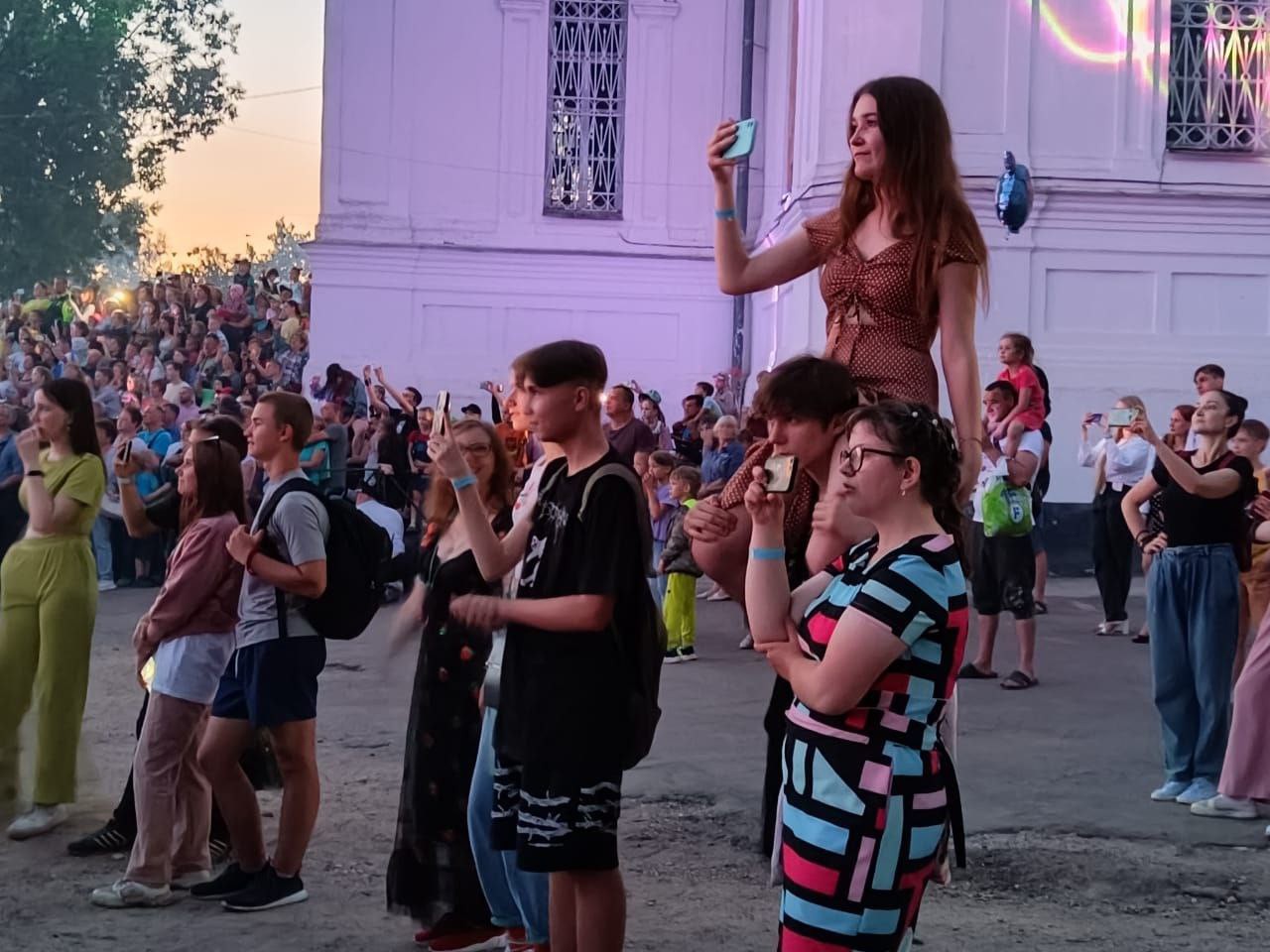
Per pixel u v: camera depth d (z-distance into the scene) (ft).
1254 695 21.77
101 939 17.03
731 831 21.47
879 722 10.50
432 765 16.21
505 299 70.49
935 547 10.53
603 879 13.39
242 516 18.99
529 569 13.69
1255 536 24.26
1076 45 53.57
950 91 53.52
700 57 71.56
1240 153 54.39
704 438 50.44
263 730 19.12
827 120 54.70
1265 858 20.31
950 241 13.37
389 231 69.62
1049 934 17.31
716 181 14.49
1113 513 39.09
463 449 16.19
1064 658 35.83
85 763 22.95
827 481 12.62
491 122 70.44
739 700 31.27
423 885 16.21
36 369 83.97
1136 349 53.31
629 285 71.05
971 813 22.31
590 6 71.20
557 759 13.19
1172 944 17.03
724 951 16.62
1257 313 53.83
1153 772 24.95
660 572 35.12
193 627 18.40
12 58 142.72
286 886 18.25
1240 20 54.95
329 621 17.78
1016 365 33.94
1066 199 53.06
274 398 17.90
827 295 13.98
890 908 10.47
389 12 69.72
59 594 21.36
